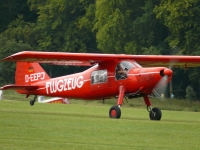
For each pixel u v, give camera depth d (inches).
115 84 2114.9
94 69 2214.6
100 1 5226.4
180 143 1471.5
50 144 1389.0
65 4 5728.3
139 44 5014.8
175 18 4628.4
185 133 1648.6
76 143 1416.1
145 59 2167.8
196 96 4719.5
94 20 5546.3
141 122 1881.2
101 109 2635.3
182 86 4808.1
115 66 2119.8
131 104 3585.1
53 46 5723.4
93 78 2209.6
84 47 5605.3
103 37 5083.7
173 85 4790.8
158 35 5012.3
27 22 6274.6
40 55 2027.6
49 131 1579.7
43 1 6092.5
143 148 1380.4
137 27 5007.4
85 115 2183.8
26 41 5787.4
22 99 3754.9
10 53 5349.4
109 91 2149.4
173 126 1800.0
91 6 5600.4
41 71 2506.2
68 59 2075.5
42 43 5689.0
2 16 6225.4
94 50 5703.7
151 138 1534.2
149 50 4712.1
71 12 5693.9
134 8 5280.5
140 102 3713.1
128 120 1946.4
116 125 1764.3
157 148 1386.6
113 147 1378.0
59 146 1368.1
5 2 6318.9
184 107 3868.1
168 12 4761.3
